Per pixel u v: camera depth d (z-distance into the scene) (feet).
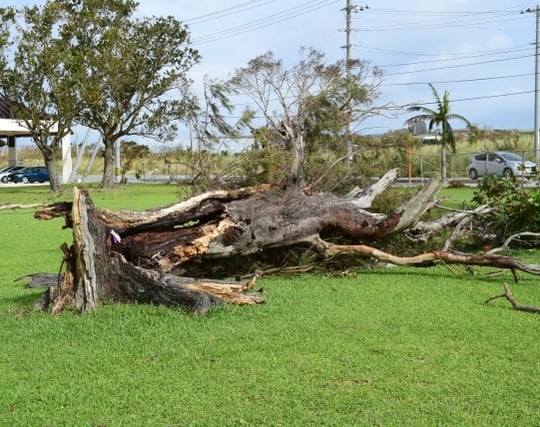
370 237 31.68
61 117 114.01
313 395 16.08
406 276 31.09
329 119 42.78
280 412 15.17
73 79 112.78
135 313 22.75
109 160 126.52
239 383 16.89
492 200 39.50
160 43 122.31
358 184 40.91
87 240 23.66
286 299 25.59
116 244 25.93
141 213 27.04
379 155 46.06
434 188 31.42
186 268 28.30
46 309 24.02
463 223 35.94
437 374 17.46
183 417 14.98
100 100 119.44
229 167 38.32
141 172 157.69
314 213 30.50
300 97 42.52
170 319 22.26
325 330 21.42
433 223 35.37
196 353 19.13
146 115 125.70
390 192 37.01
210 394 16.24
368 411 15.24
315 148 42.34
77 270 23.89
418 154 105.09
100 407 15.60
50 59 110.63
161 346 19.80
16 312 24.31
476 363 18.30
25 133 147.13
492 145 143.54
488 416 14.98
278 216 29.71
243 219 28.60
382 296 26.61
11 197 103.65
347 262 32.01
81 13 116.37
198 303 22.89
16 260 39.86
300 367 17.95
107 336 20.76
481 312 23.86
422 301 25.70
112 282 23.89
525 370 17.74
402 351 19.27
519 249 40.04
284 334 20.88
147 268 26.30
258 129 41.32
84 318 22.52
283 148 40.70
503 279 30.60
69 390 16.58
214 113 44.21
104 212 26.37
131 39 120.37
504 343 20.06
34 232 55.47
